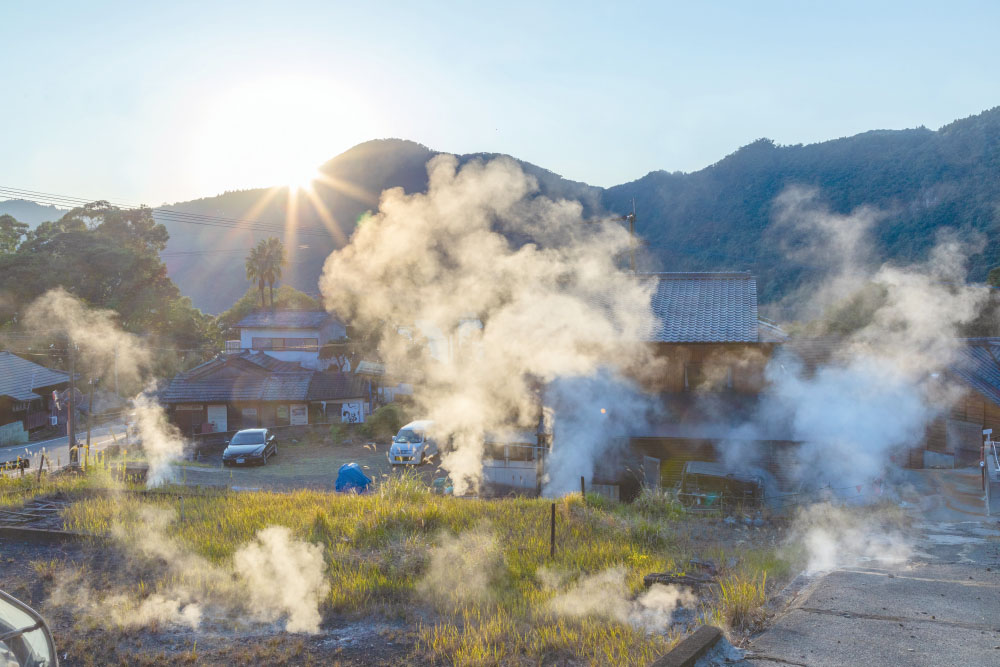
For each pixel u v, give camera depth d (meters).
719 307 21.34
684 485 18.55
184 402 38.03
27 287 53.34
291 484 23.17
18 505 13.89
